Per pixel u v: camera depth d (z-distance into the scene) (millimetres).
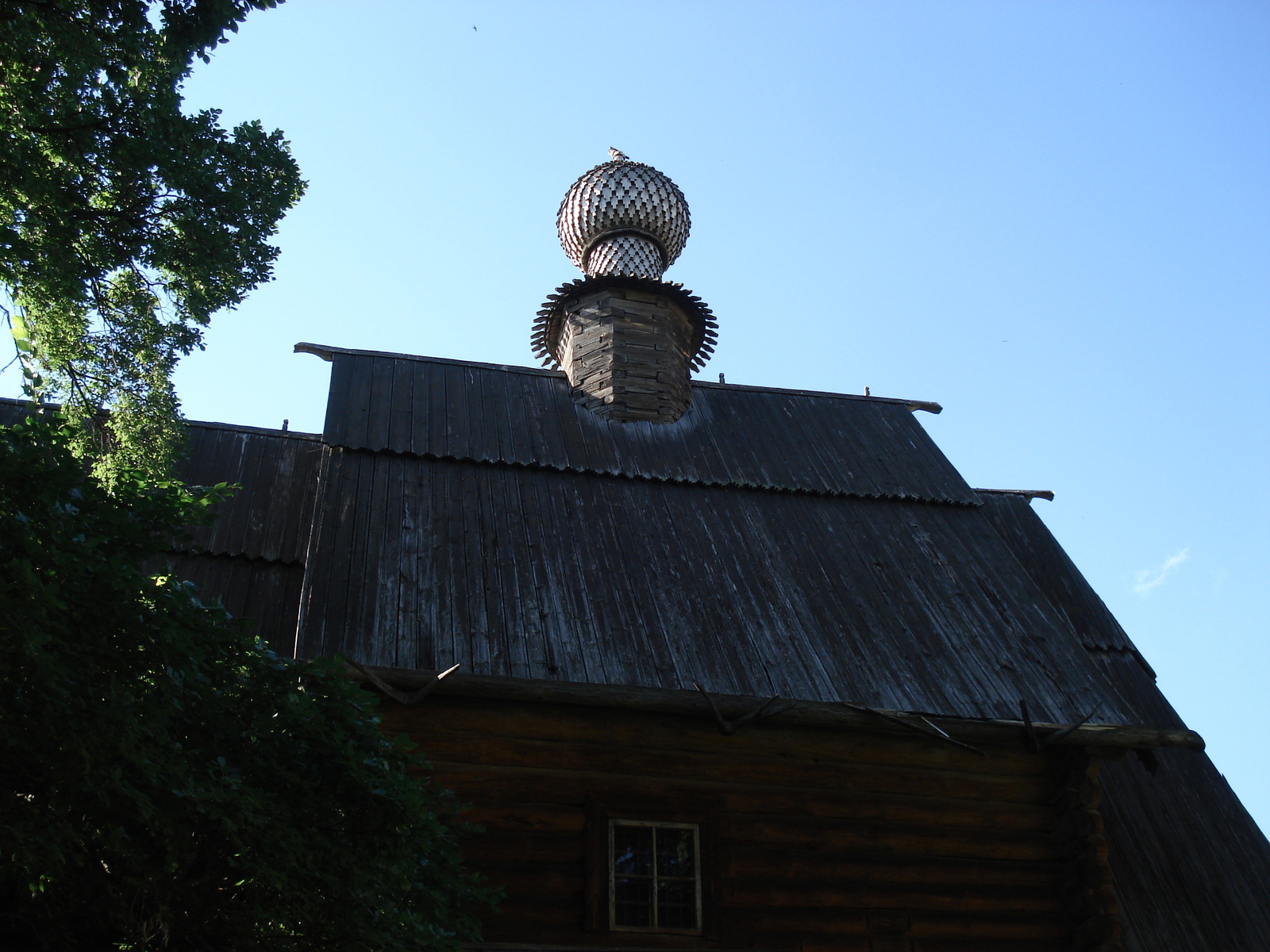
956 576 15344
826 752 12297
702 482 16328
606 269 20750
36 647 5582
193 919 6680
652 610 13359
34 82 9188
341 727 7379
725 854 11609
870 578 14906
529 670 11945
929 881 12008
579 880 11203
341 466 14812
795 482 16844
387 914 7012
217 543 15219
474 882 8312
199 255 10094
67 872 6539
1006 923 11977
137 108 9523
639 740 11914
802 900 11594
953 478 17906
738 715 11797
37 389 9750
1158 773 15555
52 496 6242
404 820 7418
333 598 12438
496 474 15555
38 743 5945
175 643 6520
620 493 15727
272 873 6441
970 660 13609
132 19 9375
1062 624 14688
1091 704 13227
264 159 10297
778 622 13609
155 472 10609
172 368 10883
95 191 9812
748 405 19219
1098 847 12141
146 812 5988
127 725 5969
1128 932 13164
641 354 18562
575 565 13922
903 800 12320
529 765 11570
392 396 16781
